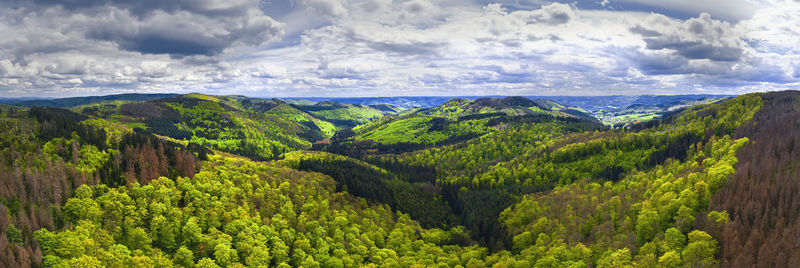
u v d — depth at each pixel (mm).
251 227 169000
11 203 141625
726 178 176875
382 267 165375
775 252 125375
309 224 184500
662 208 165375
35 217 138250
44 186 153375
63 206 151625
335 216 198250
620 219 178125
